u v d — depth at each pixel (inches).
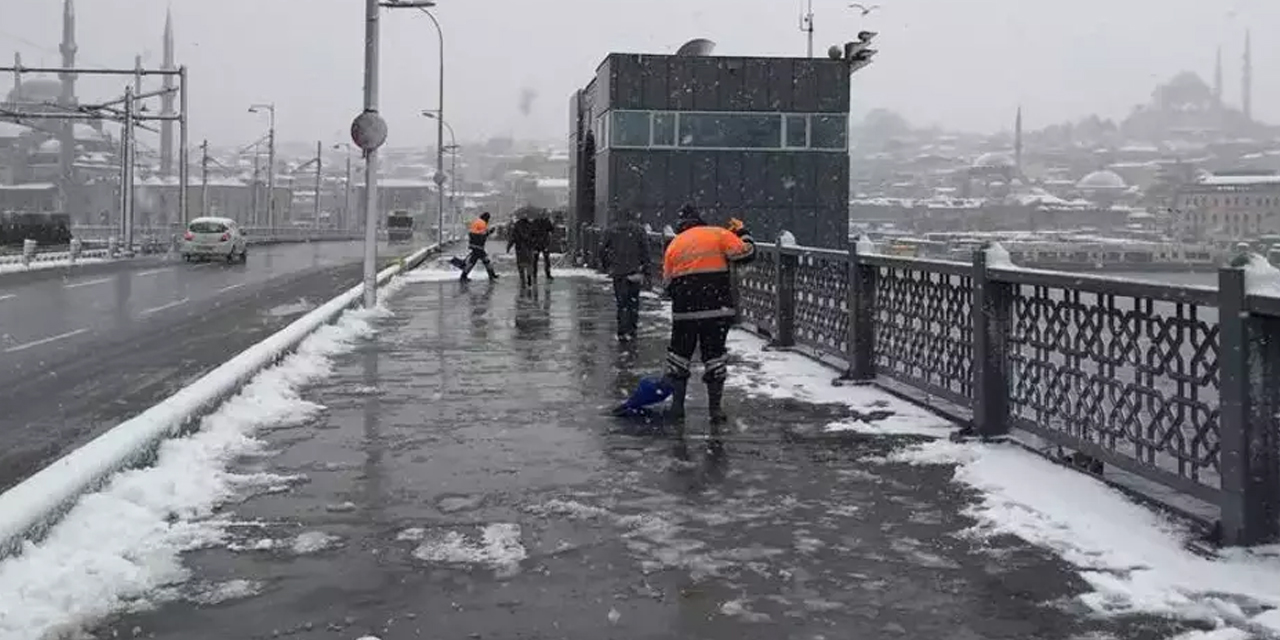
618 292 557.9
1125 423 247.4
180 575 195.6
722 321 343.9
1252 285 203.2
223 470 273.4
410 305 777.6
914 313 375.2
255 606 181.2
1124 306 253.1
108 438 257.8
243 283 1114.7
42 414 376.5
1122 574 196.5
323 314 587.5
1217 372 213.8
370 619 175.8
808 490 257.4
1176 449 228.2
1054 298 281.6
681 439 315.6
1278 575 191.8
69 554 201.0
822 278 478.0
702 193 1262.3
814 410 362.3
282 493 252.4
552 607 181.5
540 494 252.7
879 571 199.9
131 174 1844.2
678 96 1254.3
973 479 265.4
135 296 930.1
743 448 303.4
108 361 516.4
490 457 290.7
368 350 518.6
